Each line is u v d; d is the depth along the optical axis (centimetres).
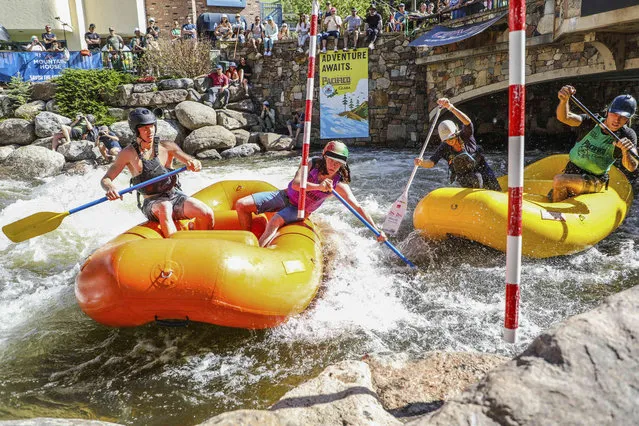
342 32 1617
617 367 151
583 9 821
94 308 328
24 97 1464
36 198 909
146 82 1546
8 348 362
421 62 1385
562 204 501
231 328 375
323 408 218
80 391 306
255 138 1506
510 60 203
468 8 1319
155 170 419
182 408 286
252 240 378
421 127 1466
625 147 474
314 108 1576
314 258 395
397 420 217
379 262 508
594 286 434
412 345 347
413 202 801
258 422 193
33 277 507
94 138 1326
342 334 362
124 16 1936
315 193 443
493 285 444
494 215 462
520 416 144
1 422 204
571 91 483
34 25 1788
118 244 347
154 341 364
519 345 341
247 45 1650
